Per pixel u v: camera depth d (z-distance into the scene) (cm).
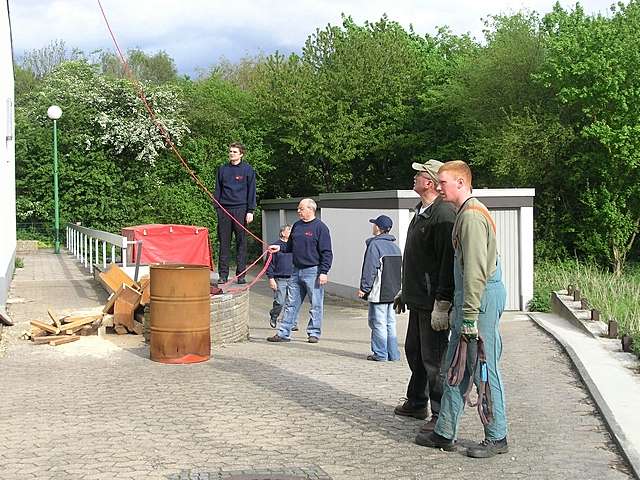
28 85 5472
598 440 647
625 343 1077
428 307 630
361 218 1988
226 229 1292
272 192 3747
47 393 780
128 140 3184
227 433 649
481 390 587
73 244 2592
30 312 1285
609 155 2644
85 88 3309
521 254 1870
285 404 745
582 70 2569
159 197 3244
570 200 2848
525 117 2750
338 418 698
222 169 1293
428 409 712
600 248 2723
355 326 1498
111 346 1021
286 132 3544
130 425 668
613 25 2672
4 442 619
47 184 3098
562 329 1370
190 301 931
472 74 2989
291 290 1192
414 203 1805
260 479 538
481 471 564
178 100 3369
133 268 1488
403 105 3519
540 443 636
